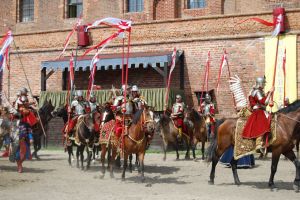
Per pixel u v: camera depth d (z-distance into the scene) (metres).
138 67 25.33
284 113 11.78
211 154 12.51
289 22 22.67
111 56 25.31
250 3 27.50
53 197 10.49
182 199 10.20
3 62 17.38
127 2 30.78
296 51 22.45
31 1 34.09
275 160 11.66
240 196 10.63
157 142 23.02
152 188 11.83
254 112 11.70
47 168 16.14
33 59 28.25
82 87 26.86
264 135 11.52
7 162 18.08
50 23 33.00
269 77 22.84
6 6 34.41
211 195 10.76
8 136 15.55
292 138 11.55
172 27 25.08
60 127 24.88
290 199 10.27
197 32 24.52
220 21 24.06
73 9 32.69
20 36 28.59
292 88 22.39
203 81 24.19
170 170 15.62
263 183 12.71
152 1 29.58
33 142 18.77
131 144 12.58
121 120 13.05
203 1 29.05
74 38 27.23
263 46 23.06
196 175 14.42
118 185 12.34
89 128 15.06
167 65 23.44
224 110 23.58
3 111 15.13
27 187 12.00
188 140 18.89
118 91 13.90
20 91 16.33
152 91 22.94
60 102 24.91
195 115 18.78
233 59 23.62
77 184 12.54
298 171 11.43
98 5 31.39
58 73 27.67
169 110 20.25
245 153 11.73
